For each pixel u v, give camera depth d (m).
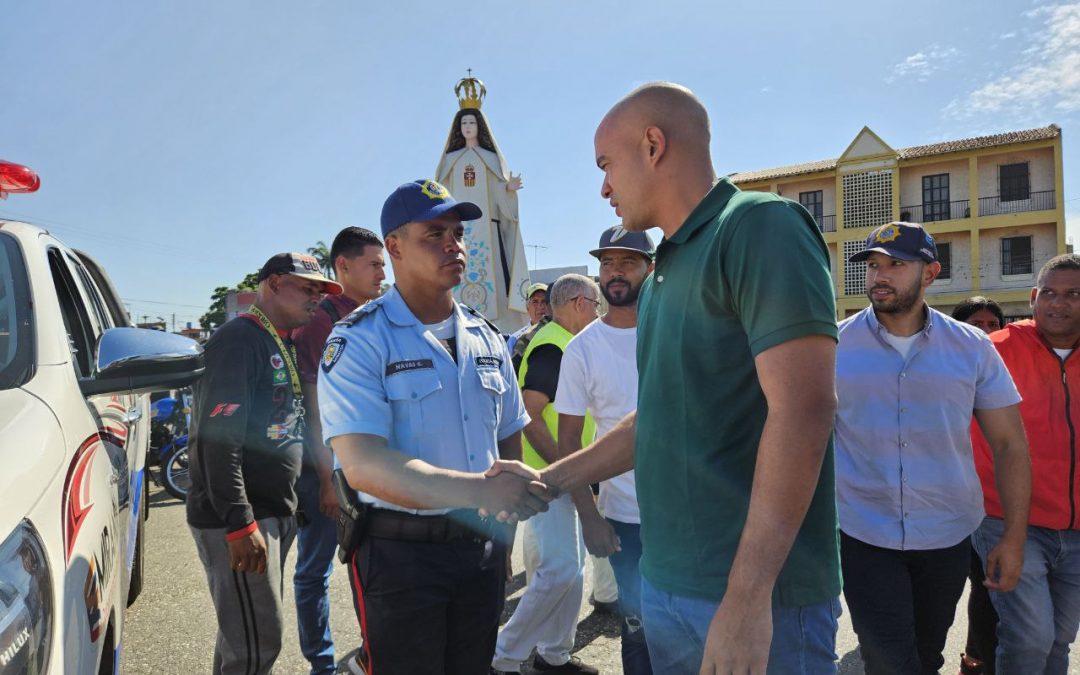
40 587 1.33
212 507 2.36
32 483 1.47
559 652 3.09
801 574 1.35
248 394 2.39
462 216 1.95
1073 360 2.69
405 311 1.91
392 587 1.79
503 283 9.38
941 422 2.39
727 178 1.43
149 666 3.22
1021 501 2.47
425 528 1.80
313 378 3.14
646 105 1.46
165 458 6.86
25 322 2.04
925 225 27.84
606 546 2.61
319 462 3.01
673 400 1.44
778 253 1.20
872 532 2.42
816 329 1.17
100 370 1.95
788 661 1.35
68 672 1.39
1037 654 2.59
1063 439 2.61
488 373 2.01
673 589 1.46
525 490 1.69
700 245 1.37
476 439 1.93
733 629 1.17
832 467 1.42
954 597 2.46
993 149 26.78
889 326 2.47
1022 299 26.78
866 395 2.44
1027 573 2.59
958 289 27.72
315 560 3.02
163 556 4.95
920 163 27.91
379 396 1.78
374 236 3.64
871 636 2.43
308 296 2.77
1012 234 27.00
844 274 28.56
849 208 28.47
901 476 2.40
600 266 2.98
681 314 1.40
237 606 2.37
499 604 1.99
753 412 1.36
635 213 1.52
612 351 2.92
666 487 1.46
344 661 3.26
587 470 1.84
